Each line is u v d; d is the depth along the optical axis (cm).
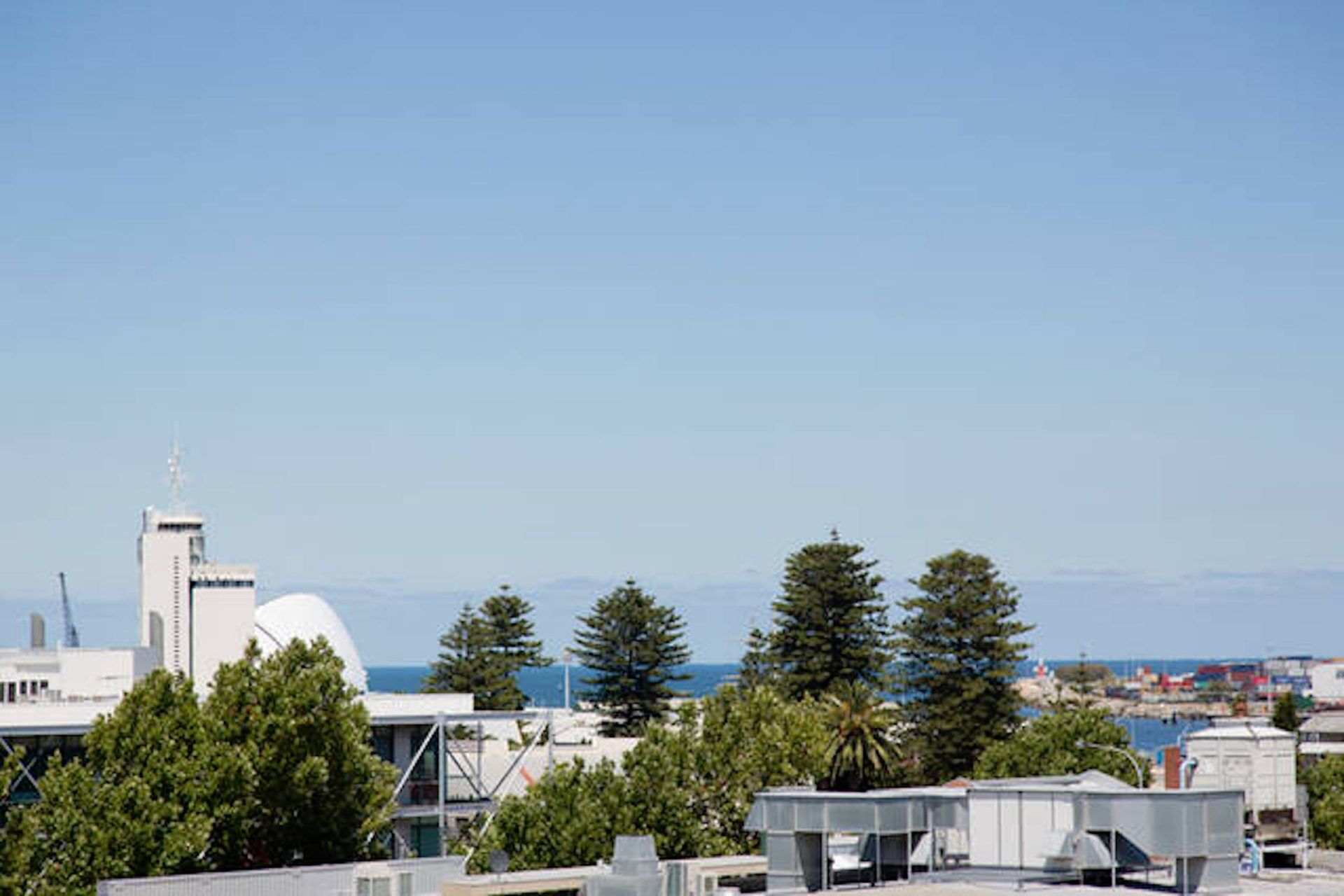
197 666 18350
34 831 9406
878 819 8219
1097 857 8088
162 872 9606
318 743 10781
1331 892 8100
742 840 12962
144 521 18912
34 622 17475
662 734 13125
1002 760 17188
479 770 14238
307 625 19812
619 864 8350
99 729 10300
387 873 9219
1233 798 7981
